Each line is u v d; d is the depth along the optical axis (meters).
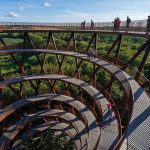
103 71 56.38
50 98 35.62
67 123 37.50
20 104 33.72
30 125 37.97
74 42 37.28
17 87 51.38
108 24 39.66
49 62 67.31
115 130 22.64
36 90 39.56
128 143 13.39
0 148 28.75
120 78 26.25
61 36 87.81
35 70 62.78
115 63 32.16
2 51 34.91
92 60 33.16
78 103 34.53
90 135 25.64
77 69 37.59
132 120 16.33
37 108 41.50
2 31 35.19
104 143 20.48
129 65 28.97
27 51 35.50
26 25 39.22
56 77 36.00
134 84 23.95
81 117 34.19
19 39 92.50
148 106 18.66
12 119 41.31
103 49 73.62
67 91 38.81
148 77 46.28
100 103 29.14
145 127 15.34
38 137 35.38
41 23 42.44
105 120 24.98
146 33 27.47
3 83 33.34
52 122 37.91
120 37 31.97
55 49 37.84
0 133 38.81
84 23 39.28
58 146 33.12
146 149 12.94
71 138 33.97
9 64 72.31
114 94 47.66
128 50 69.88
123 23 39.28
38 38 81.62
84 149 25.52
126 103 22.53
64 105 42.22
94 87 33.91
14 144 33.53
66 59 67.62
